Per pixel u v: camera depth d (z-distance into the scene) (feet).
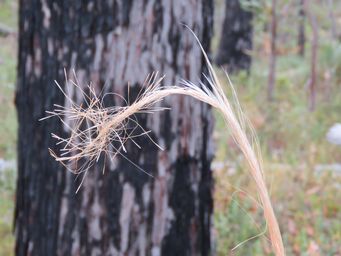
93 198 11.63
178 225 12.17
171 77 11.50
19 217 12.66
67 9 11.33
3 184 22.40
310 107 37.37
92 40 11.27
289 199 22.06
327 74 42.70
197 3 11.69
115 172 11.47
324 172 25.82
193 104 11.85
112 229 11.79
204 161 12.39
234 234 17.43
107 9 11.18
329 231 20.49
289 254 18.25
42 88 11.72
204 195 12.56
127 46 11.25
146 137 11.44
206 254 12.84
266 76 47.57
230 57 51.42
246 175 21.31
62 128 11.47
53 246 12.09
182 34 11.51
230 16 51.44
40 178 12.01
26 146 12.11
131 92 11.25
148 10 11.25
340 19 46.93
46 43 11.59
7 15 66.03
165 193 11.85
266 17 37.27
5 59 43.19
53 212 11.95
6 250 17.88
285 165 26.07
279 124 32.65
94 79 11.26
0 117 30.73
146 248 11.96
